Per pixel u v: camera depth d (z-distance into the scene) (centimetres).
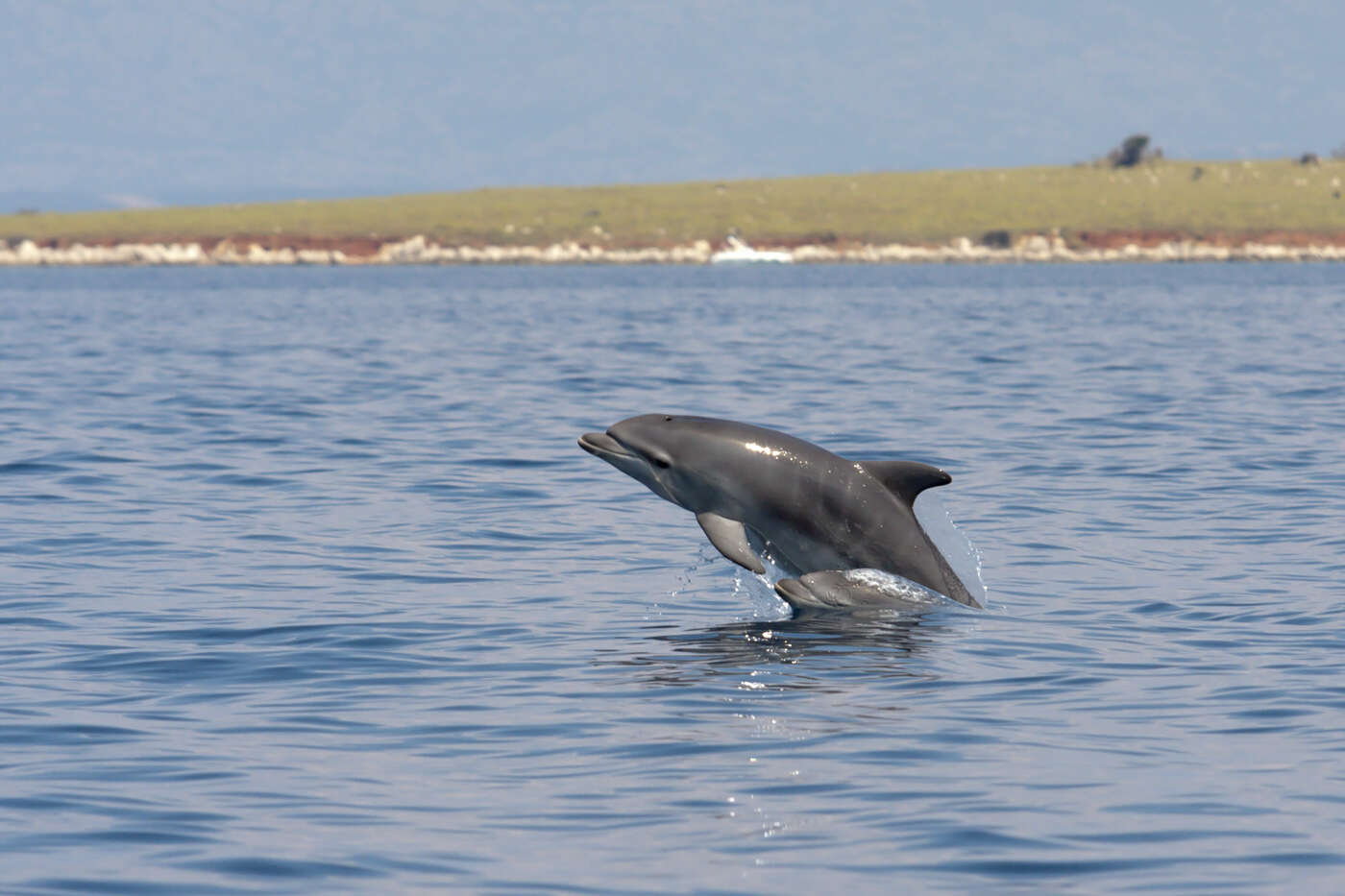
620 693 4541
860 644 5141
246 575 6206
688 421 5888
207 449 9856
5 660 4884
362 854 3300
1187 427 11019
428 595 5884
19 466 9044
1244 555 6594
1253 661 4869
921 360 17038
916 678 4706
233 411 12031
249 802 3616
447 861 3262
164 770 3838
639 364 16688
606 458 5988
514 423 11425
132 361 16950
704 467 5766
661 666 4850
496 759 3931
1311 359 16950
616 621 5494
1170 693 4509
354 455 9656
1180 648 5056
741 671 4784
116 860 3269
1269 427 10994
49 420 11344
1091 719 4253
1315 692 4484
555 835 3406
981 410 12181
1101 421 11462
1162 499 8038
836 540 5719
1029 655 4981
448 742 4069
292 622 5406
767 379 14875
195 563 6444
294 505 7869
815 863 3244
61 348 18962
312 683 4656
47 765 3866
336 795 3662
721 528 5678
